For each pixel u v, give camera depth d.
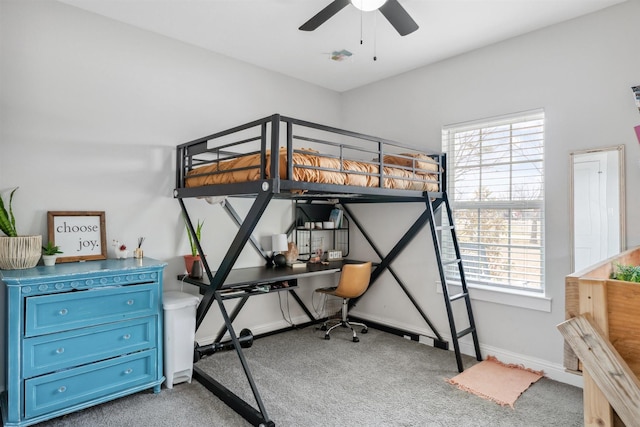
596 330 0.97
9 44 2.37
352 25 2.85
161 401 2.40
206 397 2.46
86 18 2.66
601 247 2.54
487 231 3.21
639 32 2.42
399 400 2.44
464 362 3.06
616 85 2.51
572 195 2.67
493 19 2.72
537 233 2.92
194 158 3.13
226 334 3.45
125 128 2.85
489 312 3.12
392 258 3.80
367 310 4.12
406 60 3.48
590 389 1.00
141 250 2.77
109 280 2.30
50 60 2.52
